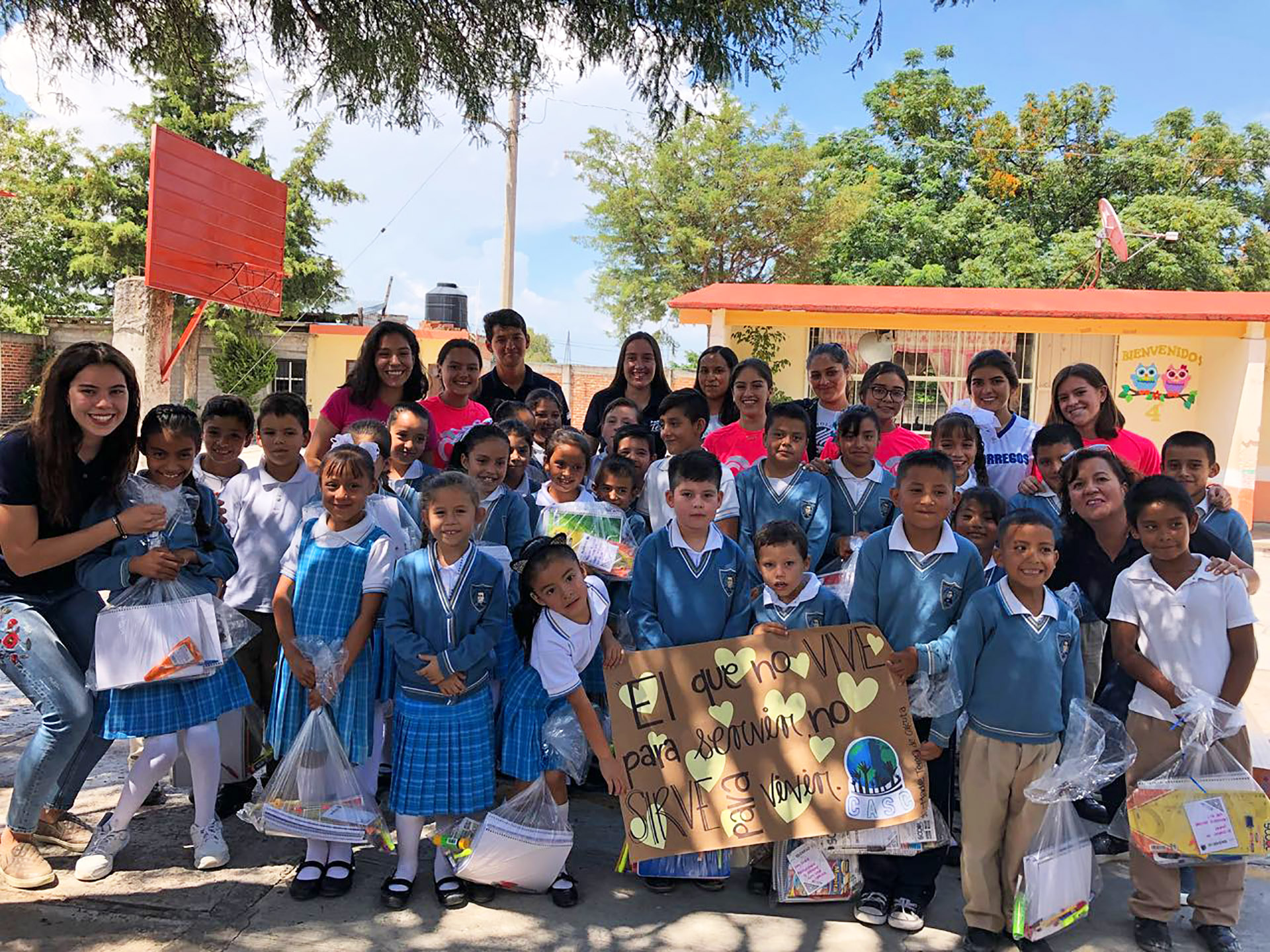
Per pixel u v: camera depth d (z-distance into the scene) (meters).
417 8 5.66
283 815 3.22
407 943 3.00
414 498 4.06
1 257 25.23
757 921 3.23
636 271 24.81
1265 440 14.28
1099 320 12.28
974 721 3.14
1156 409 13.33
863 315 12.45
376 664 3.56
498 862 3.18
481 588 3.34
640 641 3.54
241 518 4.00
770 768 3.34
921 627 3.38
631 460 4.40
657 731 3.36
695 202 23.72
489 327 5.65
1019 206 25.28
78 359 3.13
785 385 13.50
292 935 3.02
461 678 3.25
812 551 3.96
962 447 4.23
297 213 24.88
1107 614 3.65
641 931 3.13
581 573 3.39
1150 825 3.07
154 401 10.66
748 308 12.41
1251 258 23.88
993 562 3.83
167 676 3.24
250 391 21.11
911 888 3.28
